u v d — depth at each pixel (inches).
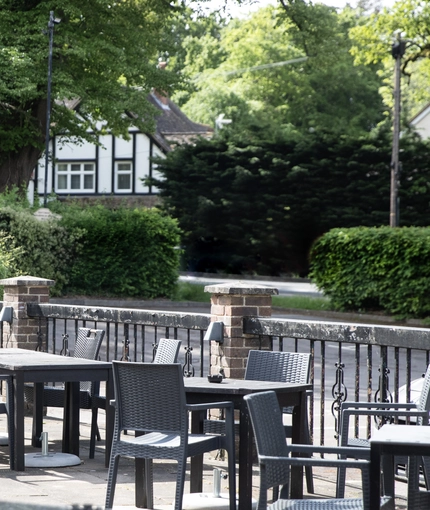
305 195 1683.1
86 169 2113.7
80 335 335.9
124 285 1055.6
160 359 290.5
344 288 997.8
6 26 1178.6
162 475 270.1
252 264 1745.8
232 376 300.7
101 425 367.6
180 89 1320.1
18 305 396.5
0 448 311.9
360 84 2517.2
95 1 1220.5
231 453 219.5
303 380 250.1
